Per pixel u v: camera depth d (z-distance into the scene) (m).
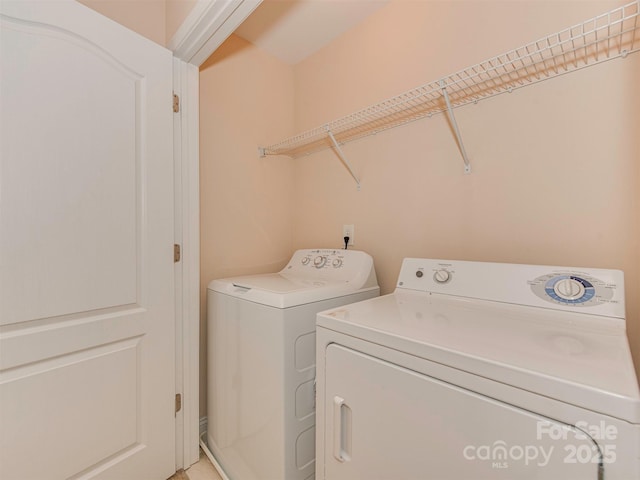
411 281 1.32
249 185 1.97
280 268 2.15
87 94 1.16
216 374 1.56
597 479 0.51
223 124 1.85
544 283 1.01
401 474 0.75
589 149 1.07
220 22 1.28
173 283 1.47
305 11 1.73
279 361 1.17
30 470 1.04
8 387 0.99
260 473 1.26
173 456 1.47
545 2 1.15
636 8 0.97
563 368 0.59
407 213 1.58
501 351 0.67
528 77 1.20
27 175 1.02
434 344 0.71
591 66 1.06
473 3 1.35
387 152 1.67
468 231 1.36
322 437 0.96
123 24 1.42
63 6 1.10
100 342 1.21
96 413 1.20
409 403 0.74
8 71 0.99
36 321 1.05
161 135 1.41
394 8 1.65
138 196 1.33
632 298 0.98
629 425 0.49
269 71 2.10
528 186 1.20
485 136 1.31
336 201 1.94
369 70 1.76
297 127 2.20
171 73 1.46
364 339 0.84
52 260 1.08
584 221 1.08
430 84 1.29
